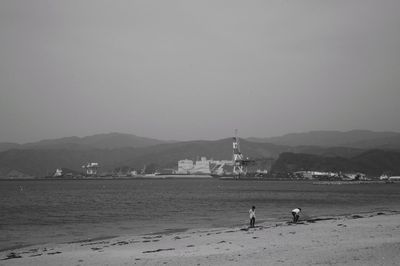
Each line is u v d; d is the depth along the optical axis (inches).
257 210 3046.3
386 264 858.1
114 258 1075.3
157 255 1089.4
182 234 1621.6
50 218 2495.1
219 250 1124.5
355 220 1849.2
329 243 1161.4
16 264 1031.0
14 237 1684.3
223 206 3491.6
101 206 3545.8
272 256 991.6
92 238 1640.0
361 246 1082.1
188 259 1007.6
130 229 1932.8
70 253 1184.8
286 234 1402.6
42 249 1328.7
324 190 7603.4
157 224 2138.3
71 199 4697.3
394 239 1205.7
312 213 2714.1
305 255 983.6
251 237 1362.0
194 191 7130.9
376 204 3713.1
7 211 3021.7
